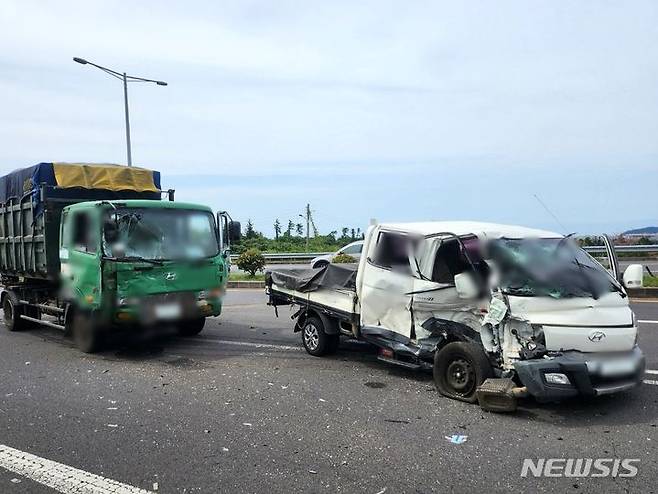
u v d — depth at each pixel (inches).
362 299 289.1
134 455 182.1
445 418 215.2
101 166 394.9
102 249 318.3
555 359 207.5
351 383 267.9
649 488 156.2
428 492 154.7
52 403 241.0
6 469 172.1
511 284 225.5
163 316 328.8
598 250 308.5
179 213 346.6
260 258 920.3
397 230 278.1
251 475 166.1
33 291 412.5
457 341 240.2
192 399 244.5
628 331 219.0
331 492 155.0
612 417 213.8
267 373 288.8
